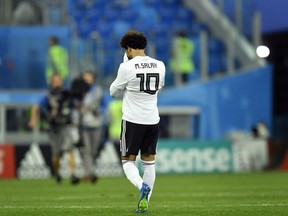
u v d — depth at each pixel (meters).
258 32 97.06
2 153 76.44
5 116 85.19
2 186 61.53
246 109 95.25
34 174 77.00
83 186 61.00
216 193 50.50
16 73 86.50
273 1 103.25
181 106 92.19
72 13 104.12
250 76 95.31
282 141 87.50
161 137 90.81
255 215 33.88
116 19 104.81
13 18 88.38
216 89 93.50
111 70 88.94
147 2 108.69
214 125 93.56
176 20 107.50
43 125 85.50
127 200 44.50
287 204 40.03
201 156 82.81
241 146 84.94
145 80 34.06
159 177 74.31
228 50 96.00
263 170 86.19
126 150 34.38
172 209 36.88
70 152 62.91
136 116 34.06
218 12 104.75
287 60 108.25
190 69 94.69
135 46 34.47
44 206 39.97
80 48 89.69
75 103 62.69
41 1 89.56
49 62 86.19
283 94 108.88
